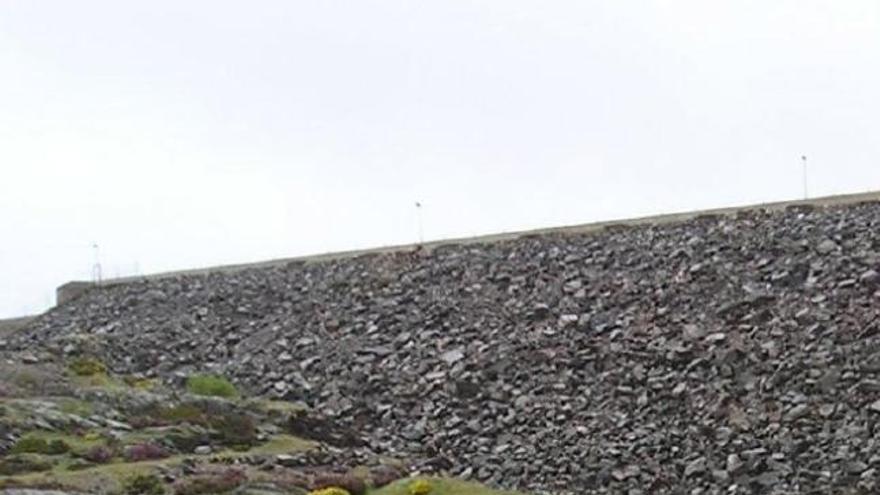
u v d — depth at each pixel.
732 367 52.12
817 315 53.84
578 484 47.41
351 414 57.72
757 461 45.34
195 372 66.12
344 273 81.25
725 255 63.22
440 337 64.38
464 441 52.72
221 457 42.69
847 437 45.34
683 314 58.28
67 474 37.50
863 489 42.28
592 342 58.28
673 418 50.25
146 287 92.19
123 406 49.41
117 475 37.69
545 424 52.44
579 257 69.94
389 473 42.12
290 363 66.50
